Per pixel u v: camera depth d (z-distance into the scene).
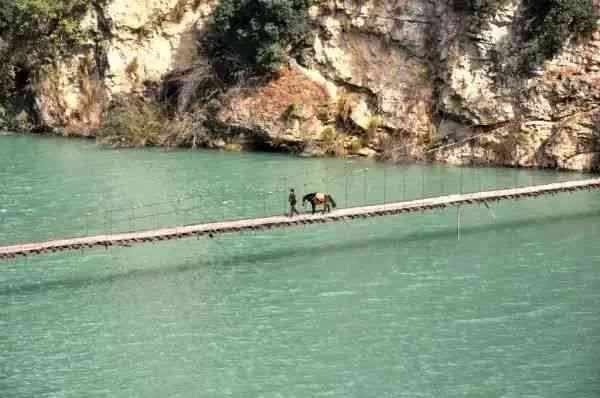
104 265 94.94
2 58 179.75
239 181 129.50
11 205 115.69
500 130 140.62
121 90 169.88
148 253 98.88
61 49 175.50
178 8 167.75
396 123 147.75
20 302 84.19
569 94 135.50
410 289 87.00
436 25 146.88
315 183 127.75
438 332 77.00
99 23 171.75
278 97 151.50
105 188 125.44
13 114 183.00
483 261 94.75
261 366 71.12
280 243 102.00
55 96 176.12
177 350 74.06
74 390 67.44
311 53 153.12
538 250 98.06
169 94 167.25
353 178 131.25
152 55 168.75
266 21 150.50
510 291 86.06
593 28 135.00
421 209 101.81
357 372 70.00
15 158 148.25
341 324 78.88
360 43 151.38
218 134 157.50
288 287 87.94
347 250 99.19
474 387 67.56
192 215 110.25
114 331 77.81
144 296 85.81
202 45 161.62
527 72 138.88
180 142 158.38
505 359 72.00
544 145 137.50
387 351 73.56
